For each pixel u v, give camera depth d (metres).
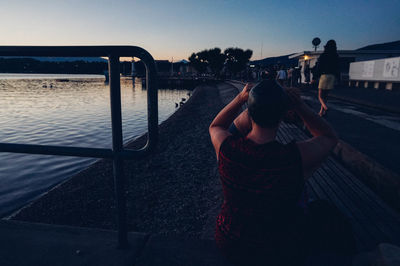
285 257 1.13
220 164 1.21
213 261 1.54
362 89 17.55
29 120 20.20
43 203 5.44
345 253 1.45
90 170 7.53
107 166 7.85
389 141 5.30
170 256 1.59
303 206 1.40
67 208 5.19
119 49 1.42
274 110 1.07
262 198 1.08
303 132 6.48
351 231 1.44
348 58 22.45
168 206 4.88
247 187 1.10
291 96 1.19
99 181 6.56
